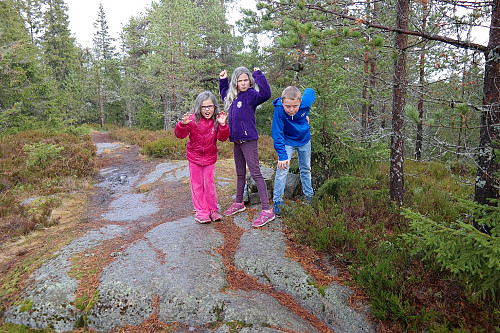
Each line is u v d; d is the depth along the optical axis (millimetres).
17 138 11414
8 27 20156
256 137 4426
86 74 38156
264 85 4305
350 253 3479
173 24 21844
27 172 8227
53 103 16906
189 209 5980
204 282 3240
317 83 5117
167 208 6211
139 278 3332
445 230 2652
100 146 14430
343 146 5254
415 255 3189
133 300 3072
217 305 2906
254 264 3586
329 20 4090
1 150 9641
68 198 7090
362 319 2762
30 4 34688
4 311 3090
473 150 3074
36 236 4934
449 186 6340
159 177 8859
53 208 6309
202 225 4781
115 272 3465
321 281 3223
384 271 2910
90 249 4195
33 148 9094
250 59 16891
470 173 7410
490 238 2328
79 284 3320
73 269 3605
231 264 3688
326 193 5020
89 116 39094
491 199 2621
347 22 3703
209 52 25969
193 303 2967
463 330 2260
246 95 4344
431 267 2906
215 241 4168
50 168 8766
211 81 25469
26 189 7434
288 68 14719
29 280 3459
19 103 13992
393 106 4543
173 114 21875
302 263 3537
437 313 2492
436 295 2658
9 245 4629
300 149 4770
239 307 2855
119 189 8195
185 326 2803
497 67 2787
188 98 22016
